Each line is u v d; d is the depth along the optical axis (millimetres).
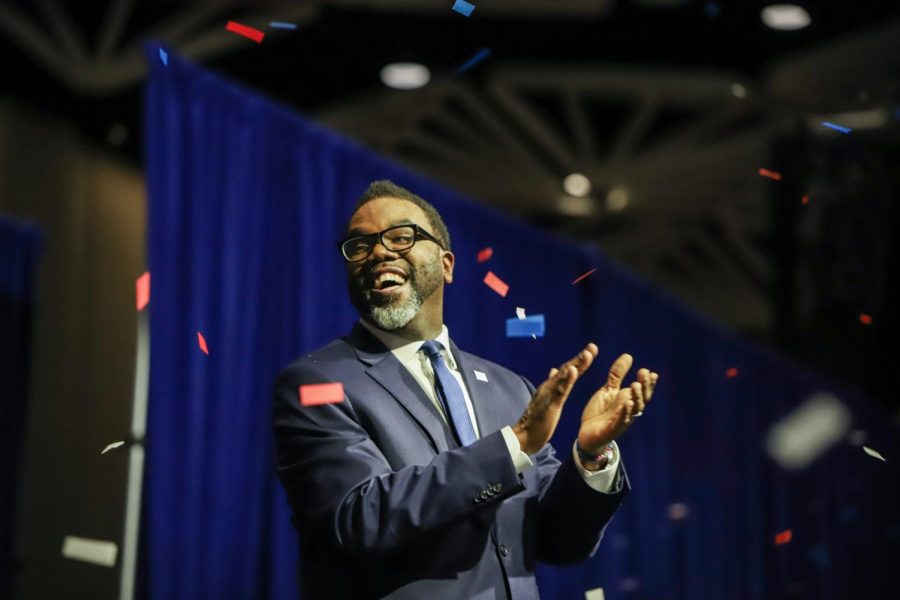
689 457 6406
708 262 12062
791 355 7738
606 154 9359
